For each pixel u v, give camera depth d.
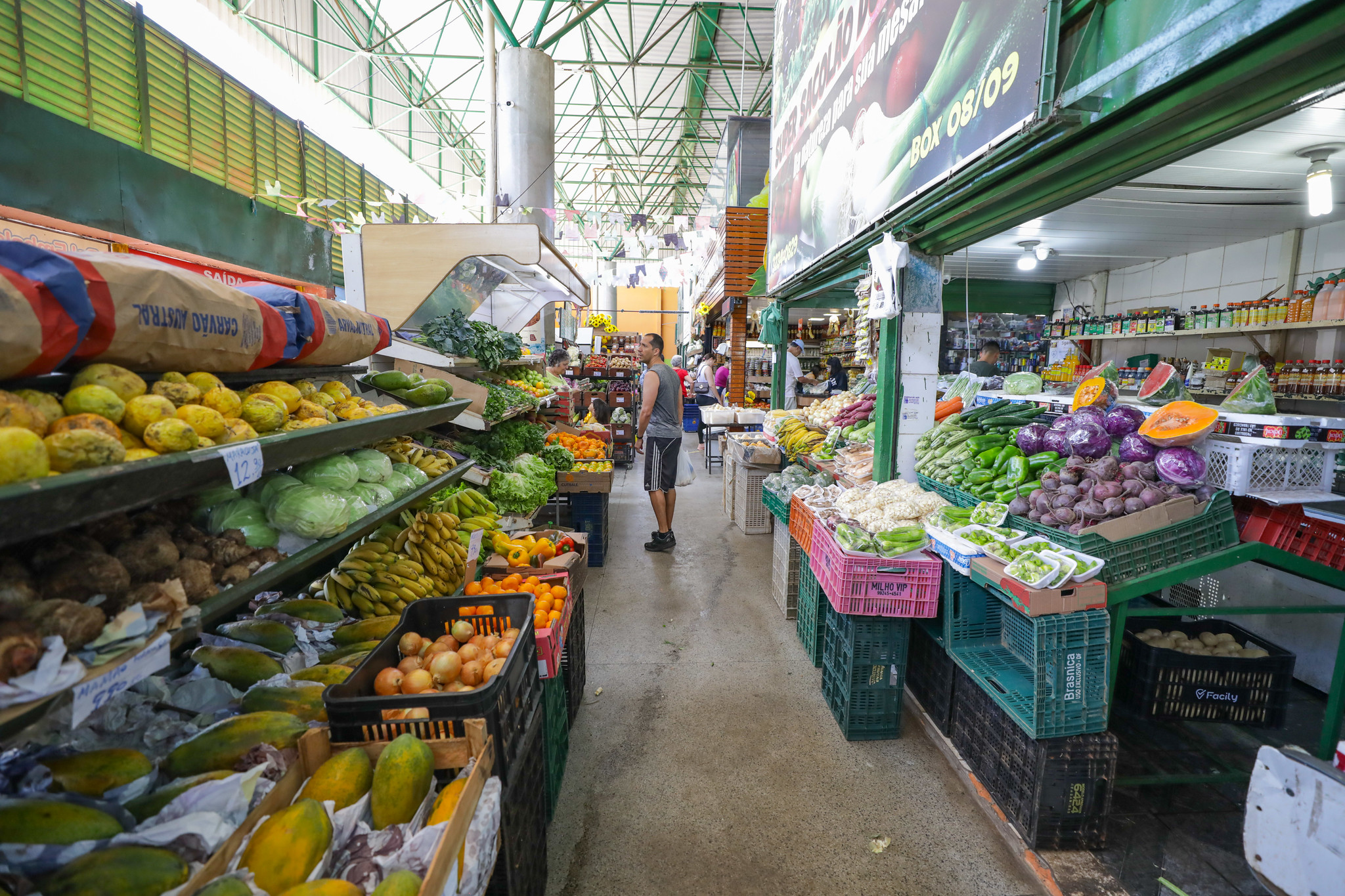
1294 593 3.15
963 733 2.61
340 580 2.20
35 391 0.99
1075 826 2.12
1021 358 7.83
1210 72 1.50
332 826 1.18
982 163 2.22
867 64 3.49
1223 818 2.31
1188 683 2.54
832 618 3.01
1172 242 5.58
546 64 7.81
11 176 3.61
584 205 21.28
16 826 0.97
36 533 0.80
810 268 4.87
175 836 1.04
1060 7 1.79
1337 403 4.39
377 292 3.64
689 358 22.98
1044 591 2.06
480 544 2.77
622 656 3.60
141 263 1.18
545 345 7.68
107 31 4.75
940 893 2.00
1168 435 2.41
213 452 1.13
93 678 0.89
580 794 2.46
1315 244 4.89
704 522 6.68
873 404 4.86
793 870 2.09
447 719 1.43
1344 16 1.19
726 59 12.07
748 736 2.83
